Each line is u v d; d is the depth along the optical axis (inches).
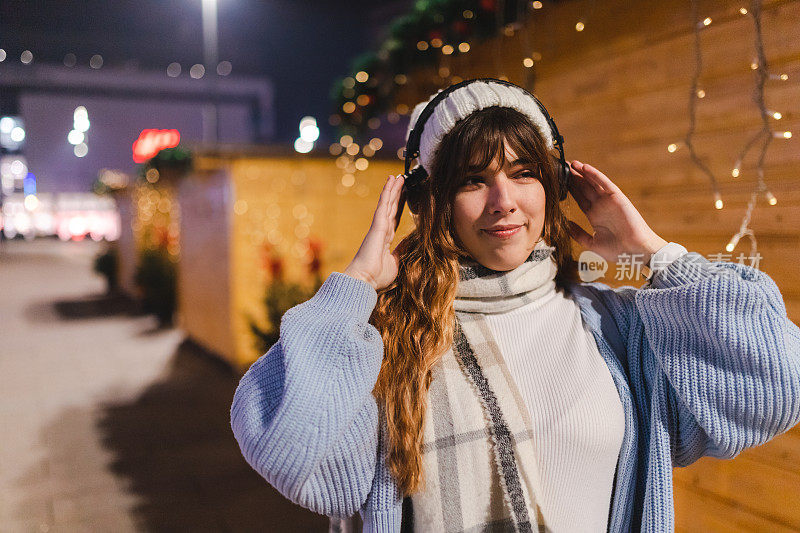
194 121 1014.4
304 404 36.2
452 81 124.0
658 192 80.8
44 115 979.9
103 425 195.6
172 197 386.6
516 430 39.0
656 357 43.1
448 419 39.0
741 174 69.5
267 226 261.7
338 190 271.9
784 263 64.9
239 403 39.0
